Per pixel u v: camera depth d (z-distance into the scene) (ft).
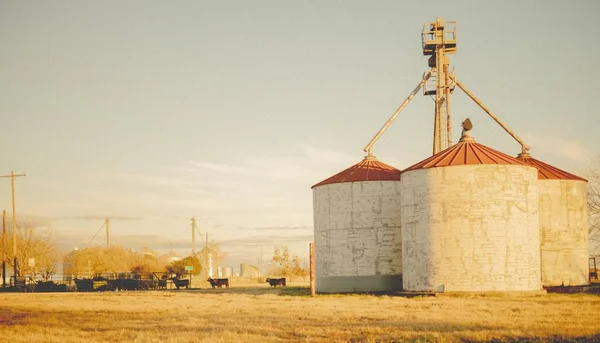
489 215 143.64
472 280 142.61
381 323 91.86
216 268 479.00
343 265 171.63
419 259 148.66
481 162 145.59
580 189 174.91
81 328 94.17
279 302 140.05
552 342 72.90
